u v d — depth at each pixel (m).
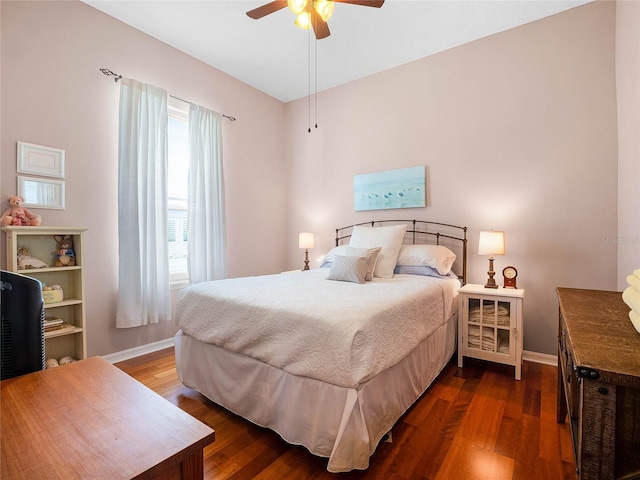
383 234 2.99
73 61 2.45
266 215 4.15
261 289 2.07
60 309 2.34
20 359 0.80
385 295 1.88
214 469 1.42
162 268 2.91
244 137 3.85
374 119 3.59
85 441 0.53
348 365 1.32
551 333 2.62
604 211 2.41
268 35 2.91
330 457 1.32
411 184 3.30
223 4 2.52
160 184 2.90
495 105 2.86
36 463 0.48
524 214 2.73
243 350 1.72
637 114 1.92
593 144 2.45
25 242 2.19
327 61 3.35
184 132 3.31
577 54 2.52
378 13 2.60
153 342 2.94
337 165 3.90
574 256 2.53
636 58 1.93
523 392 2.11
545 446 1.55
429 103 3.21
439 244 3.16
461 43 3.02
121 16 2.67
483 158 2.92
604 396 0.68
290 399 1.51
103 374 0.78
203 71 3.37
